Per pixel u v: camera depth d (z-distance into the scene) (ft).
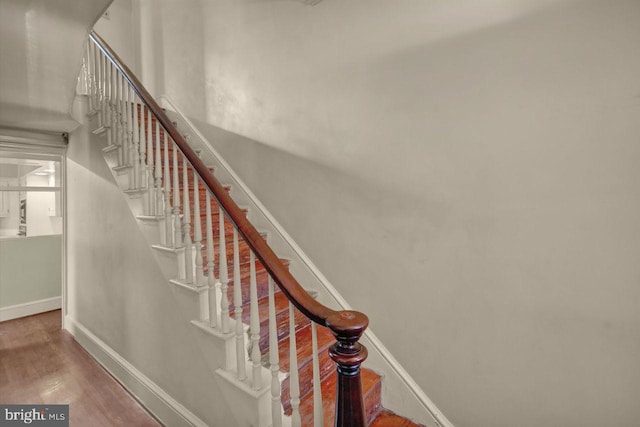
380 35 6.35
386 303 6.39
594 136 4.21
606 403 4.18
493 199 5.05
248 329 5.71
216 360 5.30
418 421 5.86
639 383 3.97
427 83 5.72
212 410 5.48
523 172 4.76
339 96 7.07
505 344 4.99
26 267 13.05
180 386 6.22
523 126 4.75
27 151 10.61
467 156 5.29
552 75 4.50
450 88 5.45
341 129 7.05
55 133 10.98
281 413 4.31
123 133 7.58
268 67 8.60
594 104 4.20
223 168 9.78
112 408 7.18
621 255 4.06
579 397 4.37
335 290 7.23
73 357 9.49
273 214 8.54
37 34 5.55
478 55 5.14
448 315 5.57
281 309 6.30
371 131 6.53
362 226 6.74
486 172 5.11
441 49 5.54
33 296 13.24
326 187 7.37
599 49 4.15
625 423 4.06
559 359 4.52
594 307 4.25
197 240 5.64
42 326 11.85
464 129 5.31
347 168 6.97
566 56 4.38
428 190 5.75
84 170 9.86
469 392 5.37
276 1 8.38
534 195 4.68
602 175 4.16
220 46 10.00
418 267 5.92
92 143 9.32
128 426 6.59
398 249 6.19
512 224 4.88
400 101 6.08
